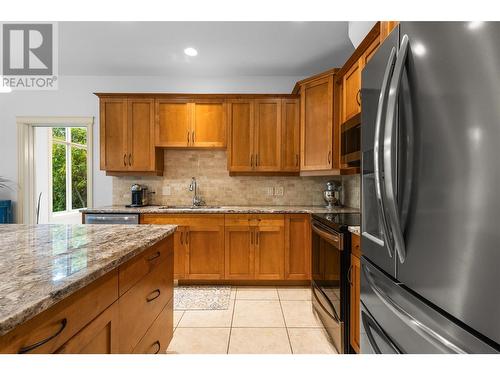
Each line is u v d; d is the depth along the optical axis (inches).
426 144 30.0
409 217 33.1
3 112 142.3
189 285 121.9
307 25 97.9
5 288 27.0
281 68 132.3
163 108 129.7
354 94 94.1
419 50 31.1
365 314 48.9
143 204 134.9
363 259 50.7
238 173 137.2
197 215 118.7
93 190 141.3
